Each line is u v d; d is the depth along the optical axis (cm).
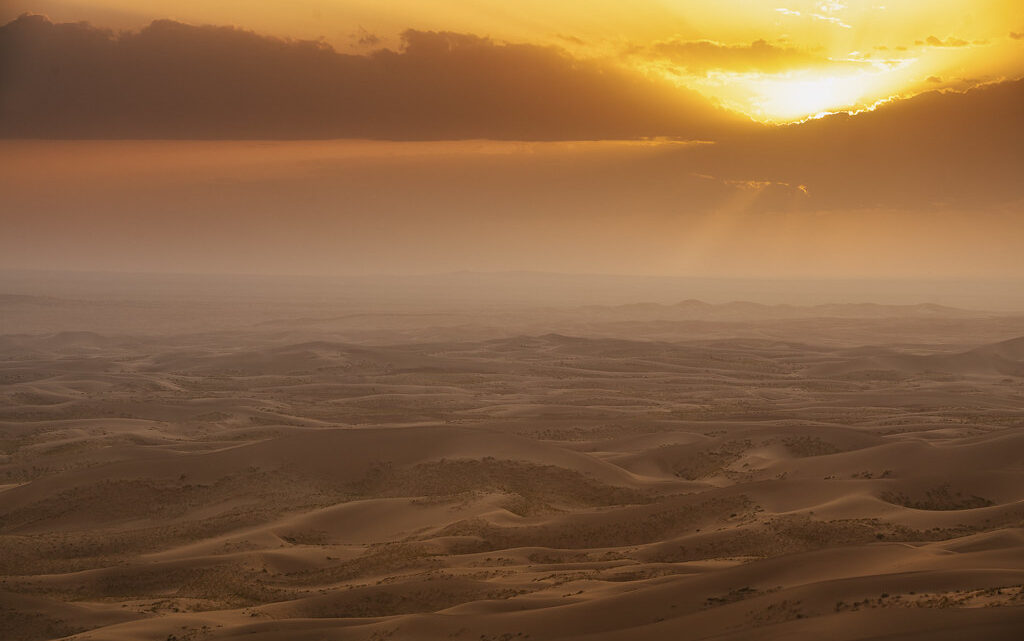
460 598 4641
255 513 7450
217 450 9481
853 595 3347
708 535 5950
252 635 4025
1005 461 8156
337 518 7188
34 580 5619
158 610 4847
